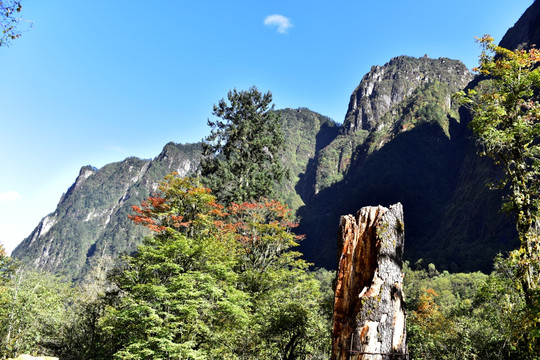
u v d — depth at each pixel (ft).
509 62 42.24
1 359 76.38
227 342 60.44
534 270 37.50
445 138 623.77
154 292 51.13
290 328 63.10
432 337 88.17
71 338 93.81
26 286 90.84
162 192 74.43
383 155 619.67
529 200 40.34
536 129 40.19
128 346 50.37
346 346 18.84
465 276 241.55
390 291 18.95
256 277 82.23
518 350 45.16
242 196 112.88
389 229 20.03
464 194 434.71
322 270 326.85
